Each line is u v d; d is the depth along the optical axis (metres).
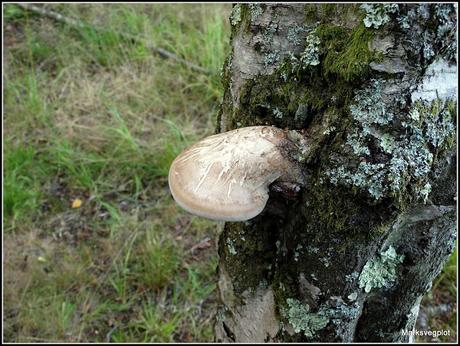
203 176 0.54
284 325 0.62
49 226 1.44
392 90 0.47
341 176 0.50
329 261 0.55
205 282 1.32
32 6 2.14
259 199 0.53
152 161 1.57
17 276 1.30
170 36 2.01
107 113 1.71
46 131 1.67
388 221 0.50
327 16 0.50
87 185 1.52
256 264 0.63
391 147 0.48
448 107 0.49
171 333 1.21
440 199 0.53
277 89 0.55
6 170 1.52
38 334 1.20
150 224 1.42
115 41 1.94
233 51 0.59
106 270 1.33
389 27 0.46
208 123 1.69
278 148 0.53
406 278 0.58
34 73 1.88
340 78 0.49
